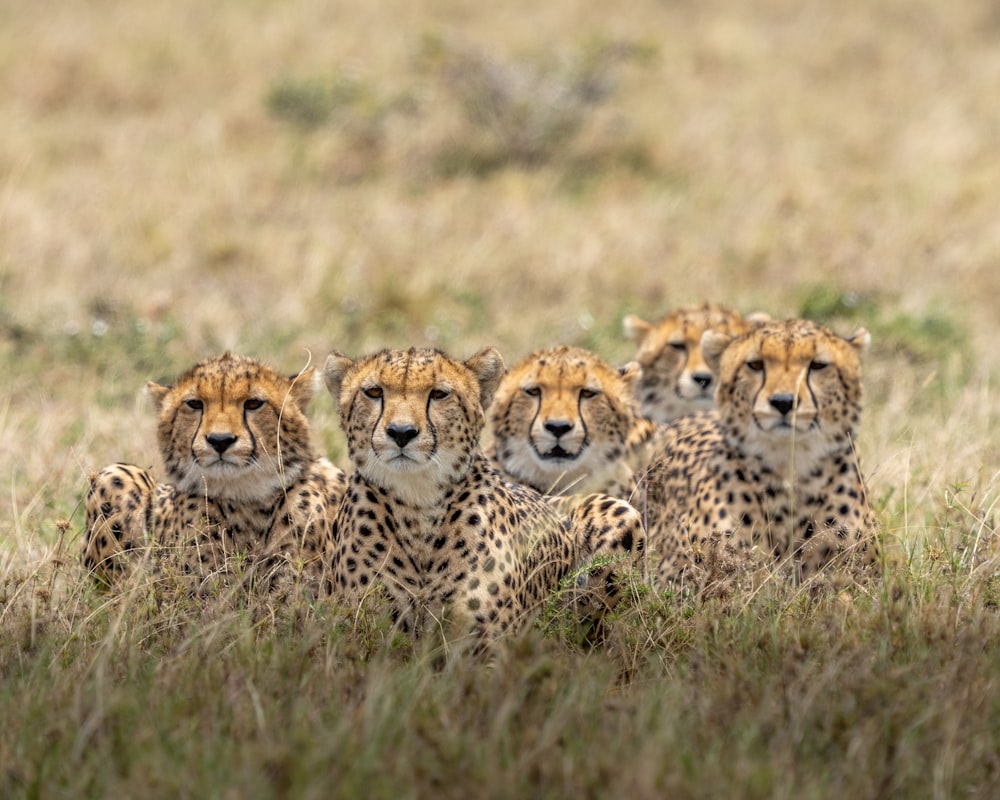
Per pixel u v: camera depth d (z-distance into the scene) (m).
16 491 11.68
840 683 7.58
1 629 8.51
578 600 9.61
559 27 36.91
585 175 26.36
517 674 7.61
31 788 6.69
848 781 6.77
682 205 24.22
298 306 18.22
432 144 27.56
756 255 21.08
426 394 8.85
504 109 27.44
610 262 20.62
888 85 33.12
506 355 16.67
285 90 29.02
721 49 35.28
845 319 17.72
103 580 9.88
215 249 20.53
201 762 6.74
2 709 7.38
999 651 8.13
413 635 8.86
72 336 16.41
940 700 7.34
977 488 10.98
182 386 10.00
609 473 11.45
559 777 6.65
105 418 13.58
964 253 21.38
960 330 17.56
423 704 7.37
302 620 8.60
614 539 9.93
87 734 6.92
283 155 26.70
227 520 9.93
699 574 9.34
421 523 8.93
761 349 10.27
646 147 27.38
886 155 27.59
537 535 9.40
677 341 13.84
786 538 10.33
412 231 21.95
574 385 11.24
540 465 11.24
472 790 6.50
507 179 25.58
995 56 35.88
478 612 8.74
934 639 8.09
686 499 10.79
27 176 24.36
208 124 28.05
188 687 7.52
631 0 39.84
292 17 36.66
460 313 18.45
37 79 30.47
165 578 9.30
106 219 21.88
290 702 7.51
